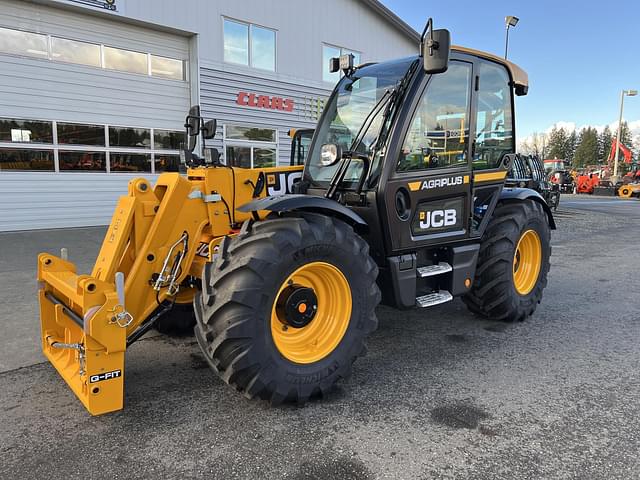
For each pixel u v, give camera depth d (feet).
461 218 12.35
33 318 14.25
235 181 10.76
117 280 7.97
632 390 9.82
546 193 52.95
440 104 11.51
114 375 8.19
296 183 11.83
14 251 24.56
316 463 7.22
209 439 7.85
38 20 30.73
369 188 10.73
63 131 32.53
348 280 9.30
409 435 8.04
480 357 11.60
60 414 8.66
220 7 37.17
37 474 6.90
